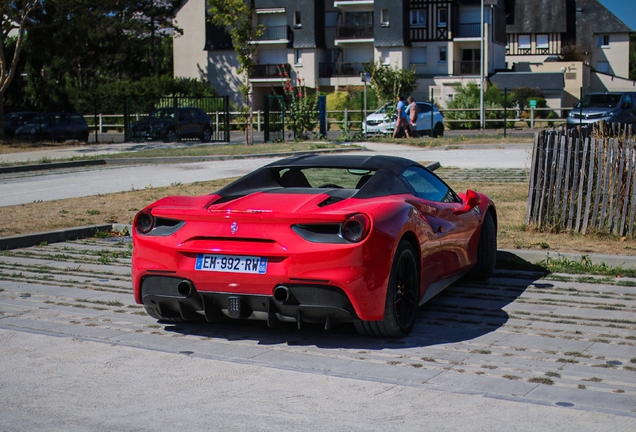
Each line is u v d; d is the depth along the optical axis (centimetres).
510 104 4191
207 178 1611
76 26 3141
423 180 639
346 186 604
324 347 521
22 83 4744
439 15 5534
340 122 3516
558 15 6831
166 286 530
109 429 381
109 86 4597
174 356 503
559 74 5403
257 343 533
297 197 542
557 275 739
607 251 814
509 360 486
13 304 640
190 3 6062
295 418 393
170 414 401
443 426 379
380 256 497
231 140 3158
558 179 907
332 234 493
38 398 427
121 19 5797
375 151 2277
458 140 2648
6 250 889
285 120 3008
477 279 725
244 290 504
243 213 505
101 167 1964
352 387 439
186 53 6122
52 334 554
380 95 4247
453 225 630
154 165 1975
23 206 1203
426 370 468
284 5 5678
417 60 5638
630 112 3025
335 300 490
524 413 394
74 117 3159
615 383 440
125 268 788
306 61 5719
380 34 5528
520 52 6950
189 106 3139
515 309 617
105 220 1060
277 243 496
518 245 845
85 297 665
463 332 554
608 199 884
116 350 517
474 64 5606
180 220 530
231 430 378
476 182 1402
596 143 890
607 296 653
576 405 404
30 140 3022
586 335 541
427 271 583
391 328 522
